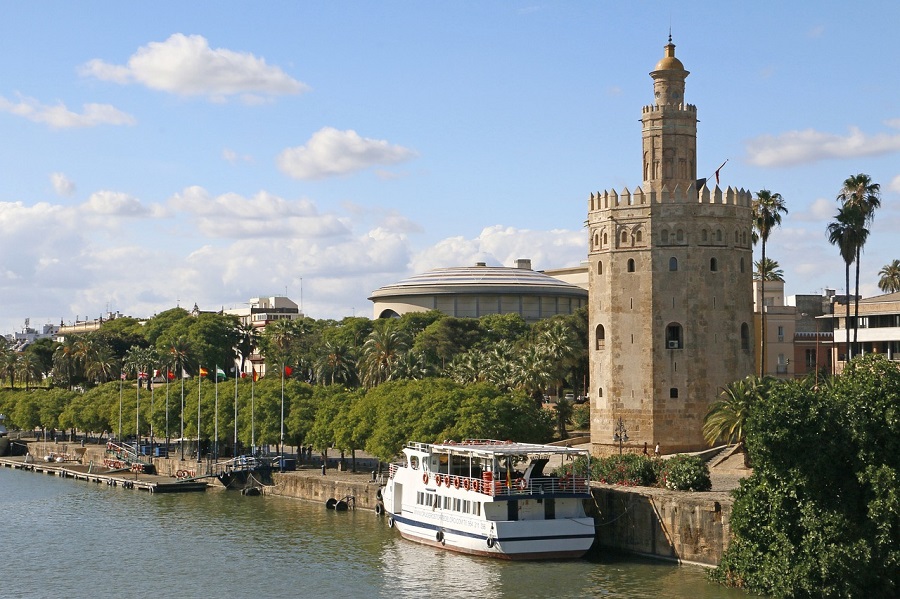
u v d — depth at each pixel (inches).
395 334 6879.9
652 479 3777.1
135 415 7249.0
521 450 3609.7
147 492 5738.2
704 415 4776.1
